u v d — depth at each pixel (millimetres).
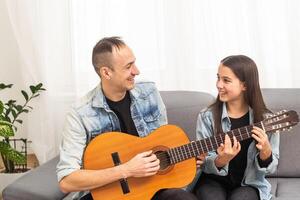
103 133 2137
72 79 3250
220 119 2301
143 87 2314
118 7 3139
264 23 2951
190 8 3039
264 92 2713
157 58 3141
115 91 2191
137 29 3137
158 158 2125
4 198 2258
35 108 3307
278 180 2555
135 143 2135
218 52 3043
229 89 2227
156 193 2119
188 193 2080
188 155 2123
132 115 2254
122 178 2029
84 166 2084
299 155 2549
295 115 2053
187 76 3113
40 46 3234
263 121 2078
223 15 3002
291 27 2922
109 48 2115
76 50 3225
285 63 2971
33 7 3211
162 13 3092
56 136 3344
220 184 2283
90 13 3170
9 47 3422
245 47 2998
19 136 3482
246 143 2244
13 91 3461
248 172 2258
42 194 2227
